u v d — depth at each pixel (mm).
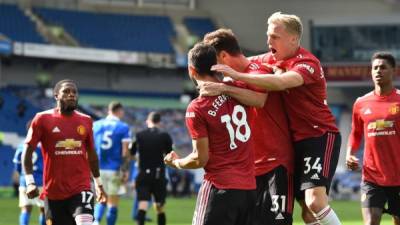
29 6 42156
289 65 7215
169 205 25516
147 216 18969
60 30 40906
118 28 43469
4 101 38219
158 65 41969
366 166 9258
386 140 9141
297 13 44281
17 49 38031
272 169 7375
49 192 9117
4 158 35656
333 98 43219
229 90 6535
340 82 41375
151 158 14016
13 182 31438
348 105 43188
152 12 45094
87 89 41906
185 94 43750
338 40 41406
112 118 14047
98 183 9719
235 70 6988
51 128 9078
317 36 41750
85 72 42281
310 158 7340
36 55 38562
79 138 9164
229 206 6426
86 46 41406
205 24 45469
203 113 6445
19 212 20203
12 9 41281
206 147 6457
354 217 19984
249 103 6625
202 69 6551
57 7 43094
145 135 14008
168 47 43312
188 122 6496
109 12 44219
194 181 35250
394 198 9203
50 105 38906
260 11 44719
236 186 6441
